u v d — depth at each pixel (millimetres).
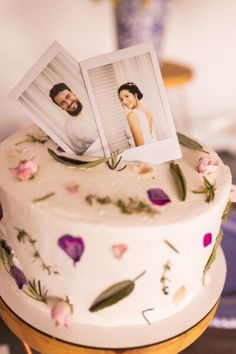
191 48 879
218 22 863
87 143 366
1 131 648
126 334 343
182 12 834
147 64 357
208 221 331
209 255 367
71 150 370
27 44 634
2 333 497
